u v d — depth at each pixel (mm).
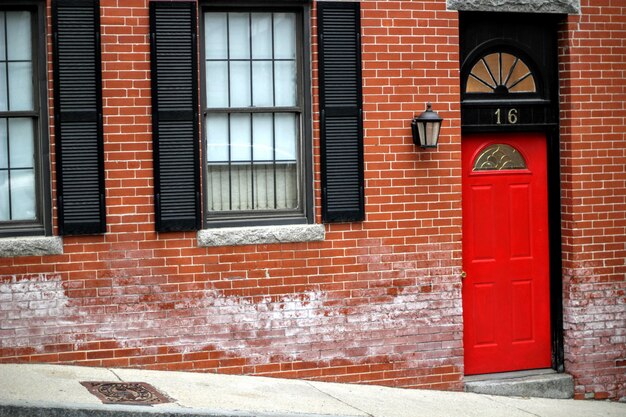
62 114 8547
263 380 9000
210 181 9219
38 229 8688
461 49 9891
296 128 9414
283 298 9180
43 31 8602
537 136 10266
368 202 9406
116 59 8688
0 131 8695
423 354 9617
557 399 10031
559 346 10312
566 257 10188
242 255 9062
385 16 9398
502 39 10016
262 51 9312
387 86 9422
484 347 10133
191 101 8852
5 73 8680
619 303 10242
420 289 9578
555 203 10273
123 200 8727
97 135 8625
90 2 8578
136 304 8789
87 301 8672
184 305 8906
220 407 7812
